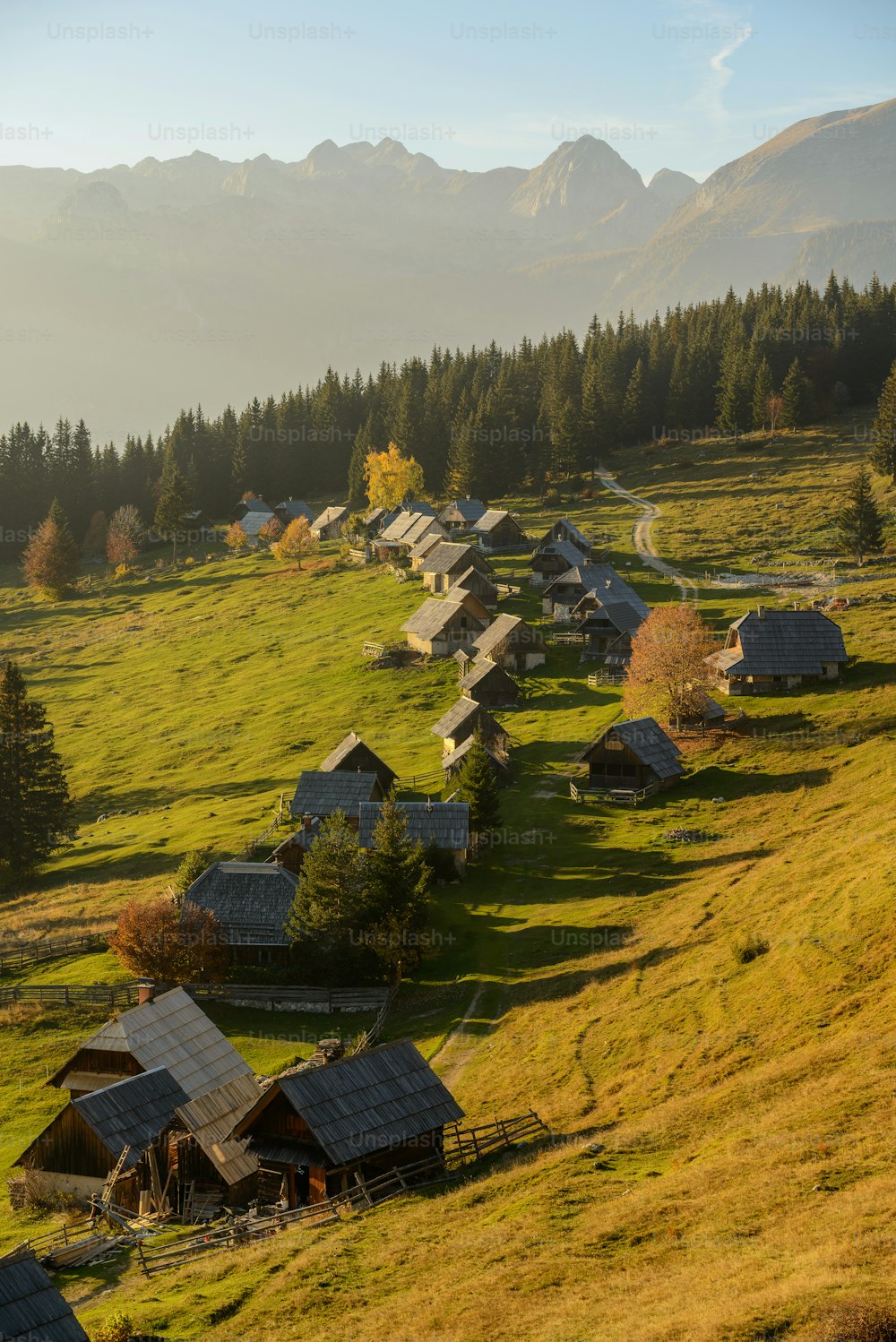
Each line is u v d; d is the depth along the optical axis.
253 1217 37.03
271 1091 37.53
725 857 65.12
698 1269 25.75
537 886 68.38
